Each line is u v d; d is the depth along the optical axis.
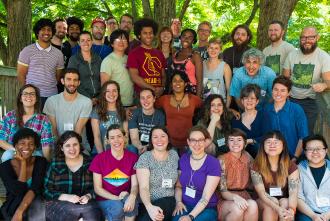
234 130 4.47
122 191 4.48
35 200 4.28
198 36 6.13
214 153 4.94
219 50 5.54
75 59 5.49
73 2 12.43
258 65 5.24
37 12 12.37
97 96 5.52
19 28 8.84
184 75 5.15
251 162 4.54
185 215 4.18
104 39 6.80
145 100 5.09
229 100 5.55
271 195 4.37
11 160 4.39
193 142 4.34
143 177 4.39
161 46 5.94
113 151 4.54
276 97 4.89
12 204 4.28
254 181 4.42
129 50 6.04
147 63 5.54
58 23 6.26
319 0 11.23
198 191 4.37
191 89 5.55
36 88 4.87
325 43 12.29
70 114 5.10
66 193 4.41
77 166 4.48
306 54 5.31
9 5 8.84
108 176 4.46
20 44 8.86
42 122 4.86
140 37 5.61
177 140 5.19
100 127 5.12
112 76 5.52
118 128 4.47
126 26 6.74
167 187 4.43
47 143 4.84
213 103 4.98
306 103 5.35
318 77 5.29
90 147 5.42
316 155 4.33
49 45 5.62
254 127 5.03
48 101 5.14
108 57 5.52
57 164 4.43
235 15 12.14
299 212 4.40
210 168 4.34
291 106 4.95
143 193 4.33
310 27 5.23
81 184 4.45
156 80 5.60
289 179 4.36
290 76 5.52
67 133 4.40
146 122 5.18
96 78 5.56
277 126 4.95
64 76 5.03
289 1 7.37
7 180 4.30
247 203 4.19
